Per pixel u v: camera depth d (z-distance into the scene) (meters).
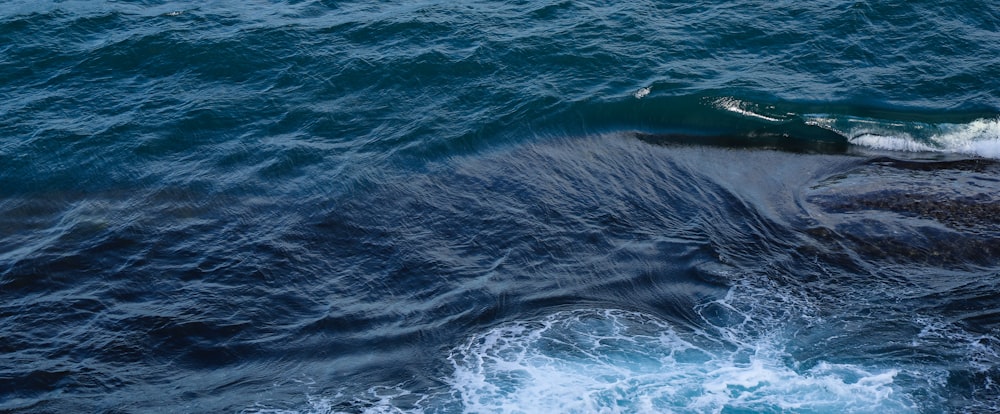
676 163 21.62
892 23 27.20
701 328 16.28
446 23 27.66
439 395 14.77
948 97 23.89
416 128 22.88
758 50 26.25
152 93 24.28
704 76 24.88
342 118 23.38
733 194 20.30
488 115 23.42
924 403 14.23
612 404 14.38
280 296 17.22
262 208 19.83
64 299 16.91
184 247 18.50
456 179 20.97
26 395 14.66
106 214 19.56
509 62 25.61
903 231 18.44
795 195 20.20
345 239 18.88
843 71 25.11
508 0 29.28
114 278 17.53
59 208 19.88
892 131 22.62
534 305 16.97
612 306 16.95
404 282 17.64
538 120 23.23
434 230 19.16
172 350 15.81
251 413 14.41
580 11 28.36
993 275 17.28
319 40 26.77
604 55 25.83
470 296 17.22
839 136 22.66
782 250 18.30
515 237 18.89
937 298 16.73
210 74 25.17
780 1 28.69
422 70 25.27
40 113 23.30
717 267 17.86
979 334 15.77
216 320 16.52
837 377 14.87
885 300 16.75
